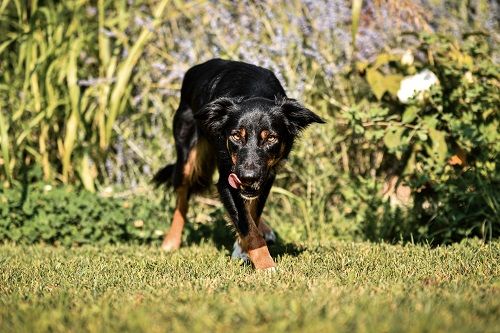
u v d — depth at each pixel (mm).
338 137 7676
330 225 7355
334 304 3609
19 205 7281
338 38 7840
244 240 5227
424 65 7074
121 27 8133
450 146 6762
